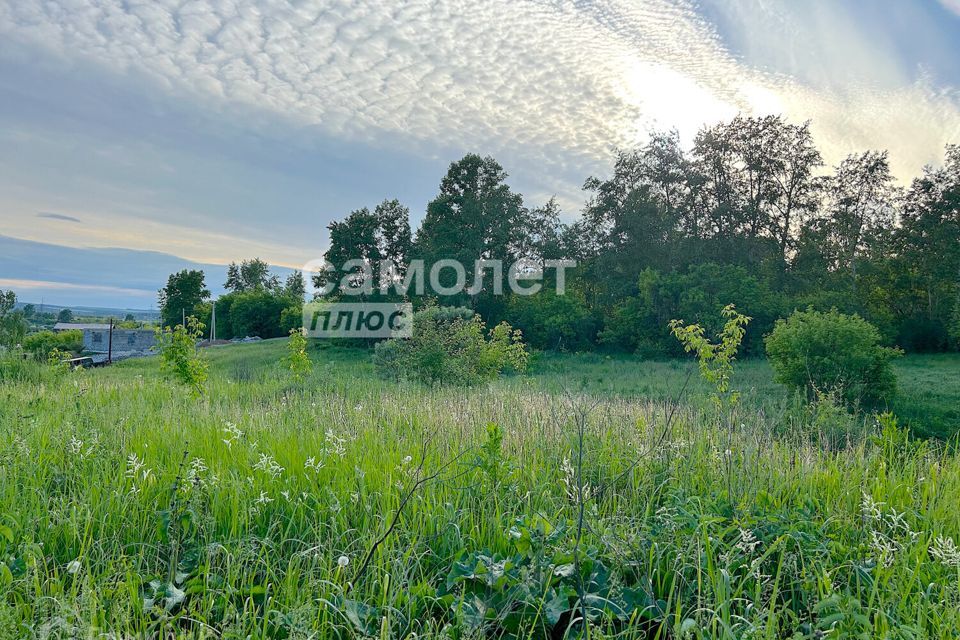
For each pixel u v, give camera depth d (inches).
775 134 1738.4
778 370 594.2
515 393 465.4
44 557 137.6
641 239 1716.3
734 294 1352.1
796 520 154.6
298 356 699.4
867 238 1673.2
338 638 114.6
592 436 233.3
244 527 157.9
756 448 213.0
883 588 122.2
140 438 239.1
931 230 1565.0
